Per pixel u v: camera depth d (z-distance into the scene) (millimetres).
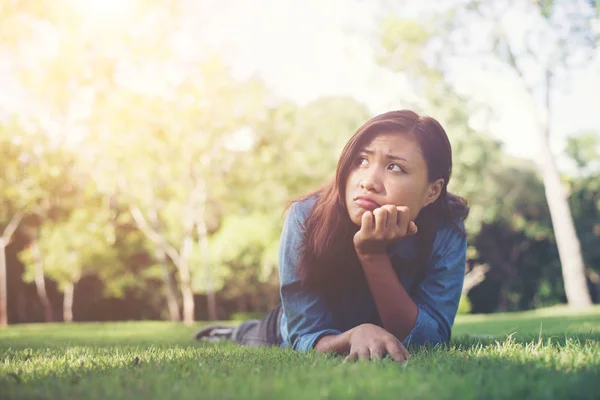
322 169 23734
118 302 28922
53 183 21938
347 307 2627
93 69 19688
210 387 1397
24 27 19531
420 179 2186
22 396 1384
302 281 2521
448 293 2607
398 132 2176
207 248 24188
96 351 2846
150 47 19453
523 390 1336
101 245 23047
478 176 22953
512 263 30266
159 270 25656
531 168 27562
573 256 17047
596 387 1363
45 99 20250
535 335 3082
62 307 28703
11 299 27625
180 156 20734
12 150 20781
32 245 24672
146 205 22438
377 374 1509
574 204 29781
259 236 23641
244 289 27266
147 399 1300
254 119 21656
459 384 1364
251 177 23094
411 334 2363
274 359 2041
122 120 19703
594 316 7414
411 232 2160
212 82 19875
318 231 2432
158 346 3236
